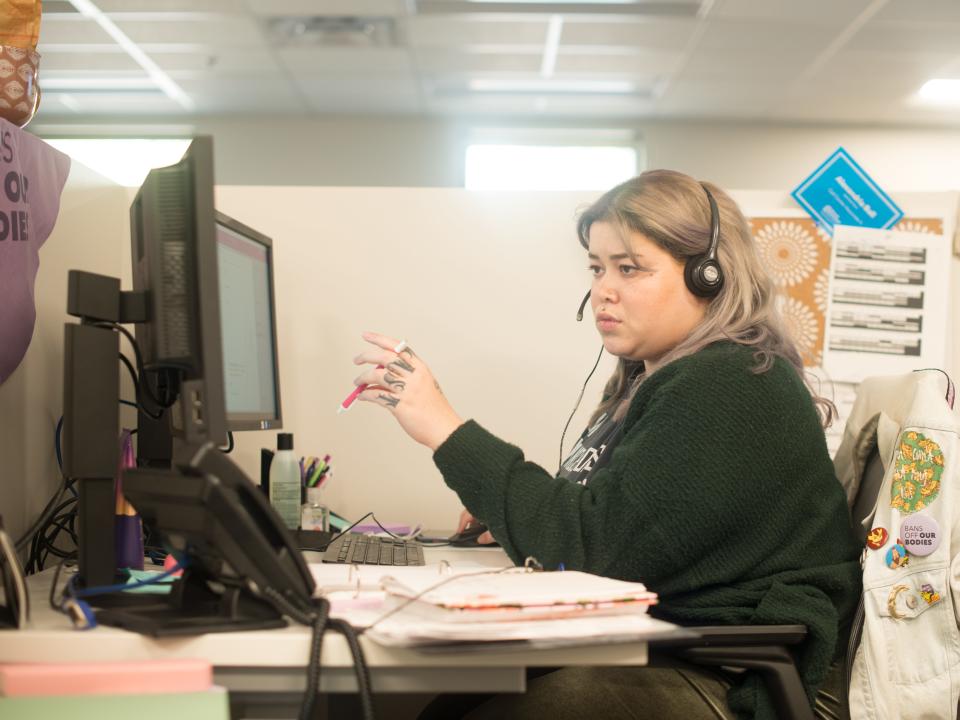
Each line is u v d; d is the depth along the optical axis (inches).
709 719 39.0
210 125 238.8
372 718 27.6
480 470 40.4
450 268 70.6
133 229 45.6
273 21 175.3
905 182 237.9
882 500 42.7
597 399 70.6
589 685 41.0
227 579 30.5
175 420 39.1
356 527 65.1
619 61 194.7
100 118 236.5
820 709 42.5
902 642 40.7
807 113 228.5
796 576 40.5
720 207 47.8
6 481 49.0
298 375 69.7
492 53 191.2
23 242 47.2
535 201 71.0
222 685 29.0
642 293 46.5
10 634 28.7
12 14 47.3
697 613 40.3
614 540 38.5
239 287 52.1
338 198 70.5
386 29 178.5
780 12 167.5
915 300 70.9
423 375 43.1
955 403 69.6
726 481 38.7
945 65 192.5
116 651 28.5
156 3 166.6
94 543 35.4
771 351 43.3
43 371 52.9
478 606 28.3
